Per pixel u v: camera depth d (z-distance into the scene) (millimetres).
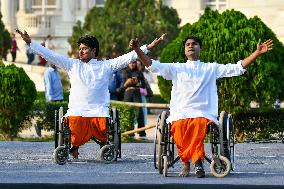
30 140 27062
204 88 16719
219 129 16125
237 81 25938
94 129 18891
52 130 28438
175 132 16281
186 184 14633
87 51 18984
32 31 61312
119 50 48875
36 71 52219
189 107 16641
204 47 26344
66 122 18797
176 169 17672
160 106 27812
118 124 19016
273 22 54344
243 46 26172
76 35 50156
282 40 53969
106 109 18953
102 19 49594
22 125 28250
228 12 26984
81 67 18984
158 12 49500
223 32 26344
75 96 18906
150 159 19906
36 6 61781
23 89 27625
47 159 20000
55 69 30328
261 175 16562
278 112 26609
